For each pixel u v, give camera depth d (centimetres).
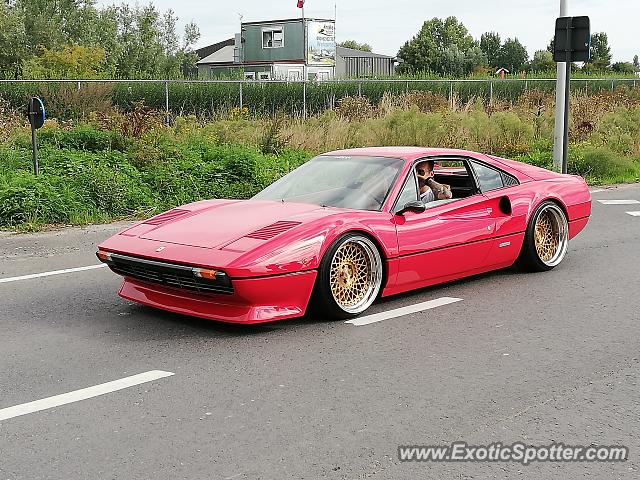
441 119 1938
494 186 711
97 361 498
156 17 5244
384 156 668
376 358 503
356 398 434
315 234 559
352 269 592
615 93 2812
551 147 1869
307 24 4528
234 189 1290
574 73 4809
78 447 372
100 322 589
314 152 1709
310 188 651
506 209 709
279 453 364
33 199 1073
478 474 344
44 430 393
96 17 5166
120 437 383
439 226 643
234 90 2733
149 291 595
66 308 632
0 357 507
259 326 573
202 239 563
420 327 573
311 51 4566
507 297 663
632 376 471
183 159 1399
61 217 1086
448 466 351
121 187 1177
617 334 559
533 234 734
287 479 338
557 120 1565
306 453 364
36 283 725
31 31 4919
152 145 1420
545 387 452
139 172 1309
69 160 1286
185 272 535
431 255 637
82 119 2075
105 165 1258
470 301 649
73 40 5044
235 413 413
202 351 517
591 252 869
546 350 521
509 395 438
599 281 726
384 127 1880
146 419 405
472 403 426
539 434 386
